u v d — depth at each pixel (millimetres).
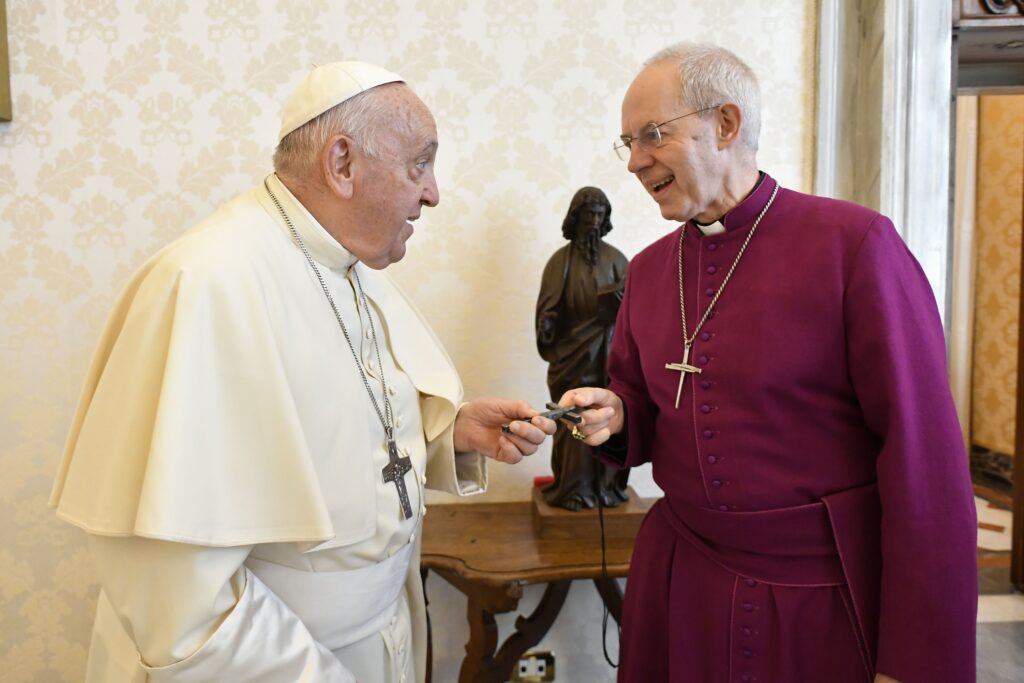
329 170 1043
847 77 1949
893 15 1822
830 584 1068
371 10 1883
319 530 942
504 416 1312
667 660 1247
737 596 1118
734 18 1952
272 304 1021
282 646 942
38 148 1840
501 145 1936
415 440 1240
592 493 1741
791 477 1084
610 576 1555
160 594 894
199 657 881
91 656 1101
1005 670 2354
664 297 1267
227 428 941
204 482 900
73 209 1854
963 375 4828
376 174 1046
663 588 1243
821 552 1075
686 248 1255
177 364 908
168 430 881
